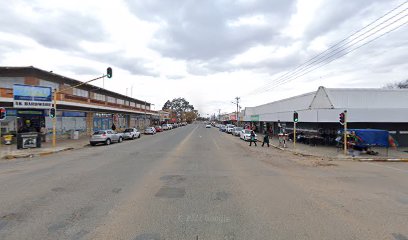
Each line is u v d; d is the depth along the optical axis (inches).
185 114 7696.9
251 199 312.7
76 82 1462.8
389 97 1061.8
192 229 221.8
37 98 1024.2
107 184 383.6
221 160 650.8
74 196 319.3
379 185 402.0
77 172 479.5
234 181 412.5
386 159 727.1
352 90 1056.2
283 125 1649.9
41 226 226.1
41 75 1182.9
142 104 3228.3
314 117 1048.8
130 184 384.5
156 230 219.1
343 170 546.3
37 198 309.9
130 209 271.7
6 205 283.0
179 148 932.6
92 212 262.1
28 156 753.6
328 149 960.9
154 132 2033.7
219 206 284.5
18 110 1094.4
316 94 1130.0
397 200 316.2
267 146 1106.1
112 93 2041.1
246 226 229.5
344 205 293.3
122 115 2285.9
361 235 213.3
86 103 1444.4
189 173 475.8
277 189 363.9
